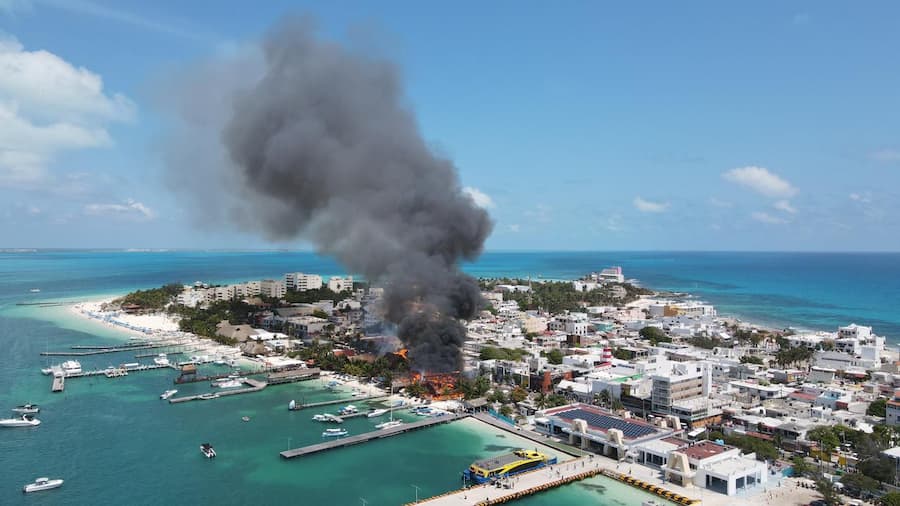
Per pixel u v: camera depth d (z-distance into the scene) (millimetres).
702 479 115188
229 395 186250
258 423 157125
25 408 162000
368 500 110375
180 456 132000
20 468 123438
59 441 140500
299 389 194875
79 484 115938
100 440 141750
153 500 109188
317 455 133875
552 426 149500
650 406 164375
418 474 123312
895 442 133375
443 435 148625
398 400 179250
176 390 189375
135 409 168875
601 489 115938
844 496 108688
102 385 196000
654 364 192125
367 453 135750
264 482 118250
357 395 185375
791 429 141000
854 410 161000
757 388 179000
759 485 115438
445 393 185000
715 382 187000
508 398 178750
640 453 129625
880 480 112875
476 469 119375
